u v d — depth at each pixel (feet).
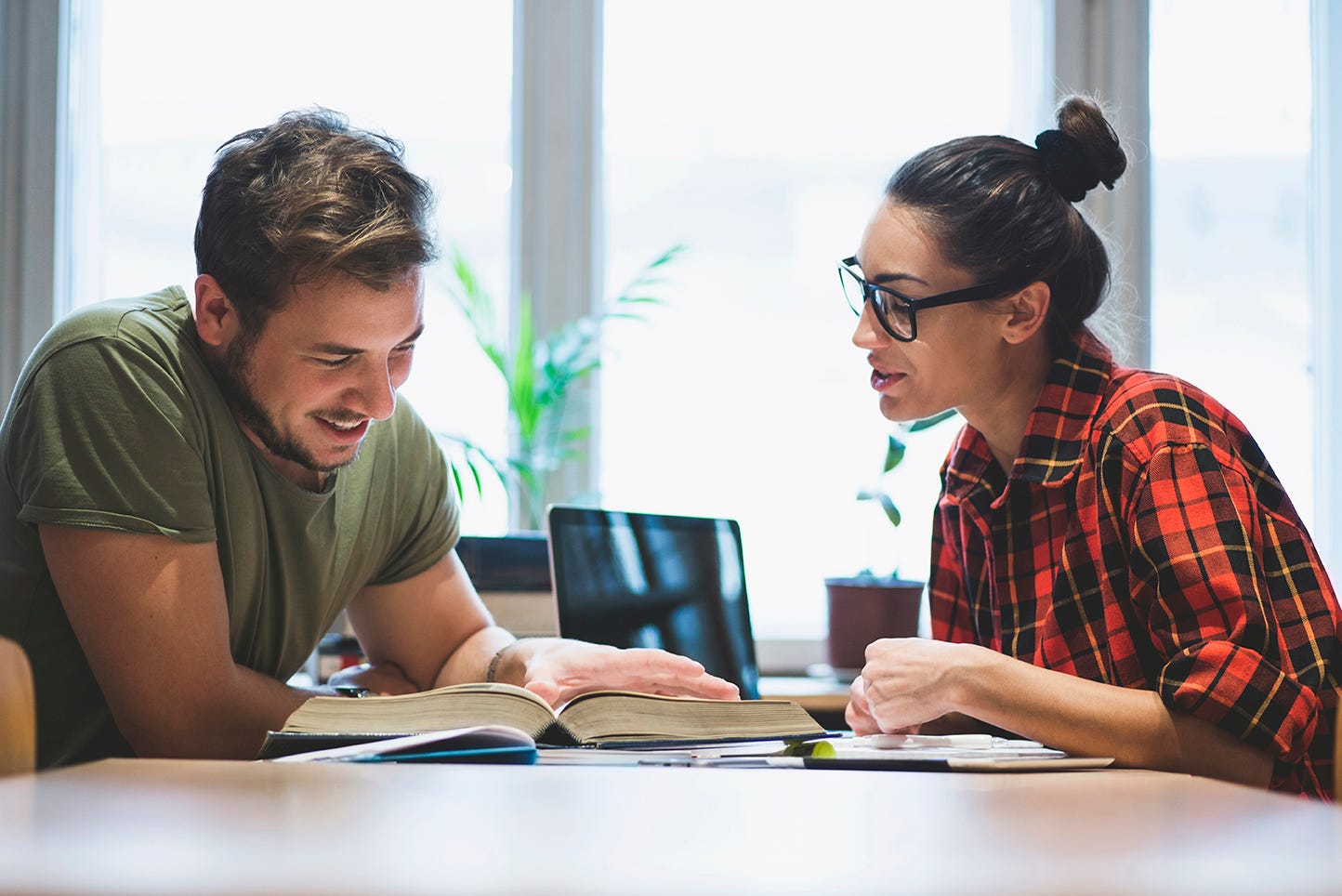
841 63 8.52
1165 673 3.41
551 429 7.79
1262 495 3.97
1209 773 3.34
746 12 8.47
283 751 2.99
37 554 3.80
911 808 2.12
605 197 8.36
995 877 1.49
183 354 3.86
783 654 8.13
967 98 8.60
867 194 8.49
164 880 1.41
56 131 7.73
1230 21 8.64
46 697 3.82
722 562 5.85
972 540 4.71
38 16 7.74
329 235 3.56
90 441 3.63
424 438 4.79
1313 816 2.02
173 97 7.97
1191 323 8.55
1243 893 1.40
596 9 8.30
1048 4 8.50
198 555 3.69
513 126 8.25
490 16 8.27
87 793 2.15
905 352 4.35
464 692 3.23
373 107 8.16
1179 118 8.61
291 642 4.28
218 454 3.88
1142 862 1.59
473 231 8.23
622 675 4.08
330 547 4.26
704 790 2.34
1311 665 3.58
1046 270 4.27
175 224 7.97
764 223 8.41
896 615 7.02
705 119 8.42
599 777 2.51
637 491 8.23
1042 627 4.14
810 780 2.52
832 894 1.38
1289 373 8.57
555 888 1.40
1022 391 4.43
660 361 8.29
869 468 8.30
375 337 3.69
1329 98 8.53
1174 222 8.57
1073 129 4.36
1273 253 8.59
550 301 8.20
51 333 3.87
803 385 8.35
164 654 3.59
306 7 8.11
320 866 1.51
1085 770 2.95
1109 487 3.96
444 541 4.82
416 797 2.18
